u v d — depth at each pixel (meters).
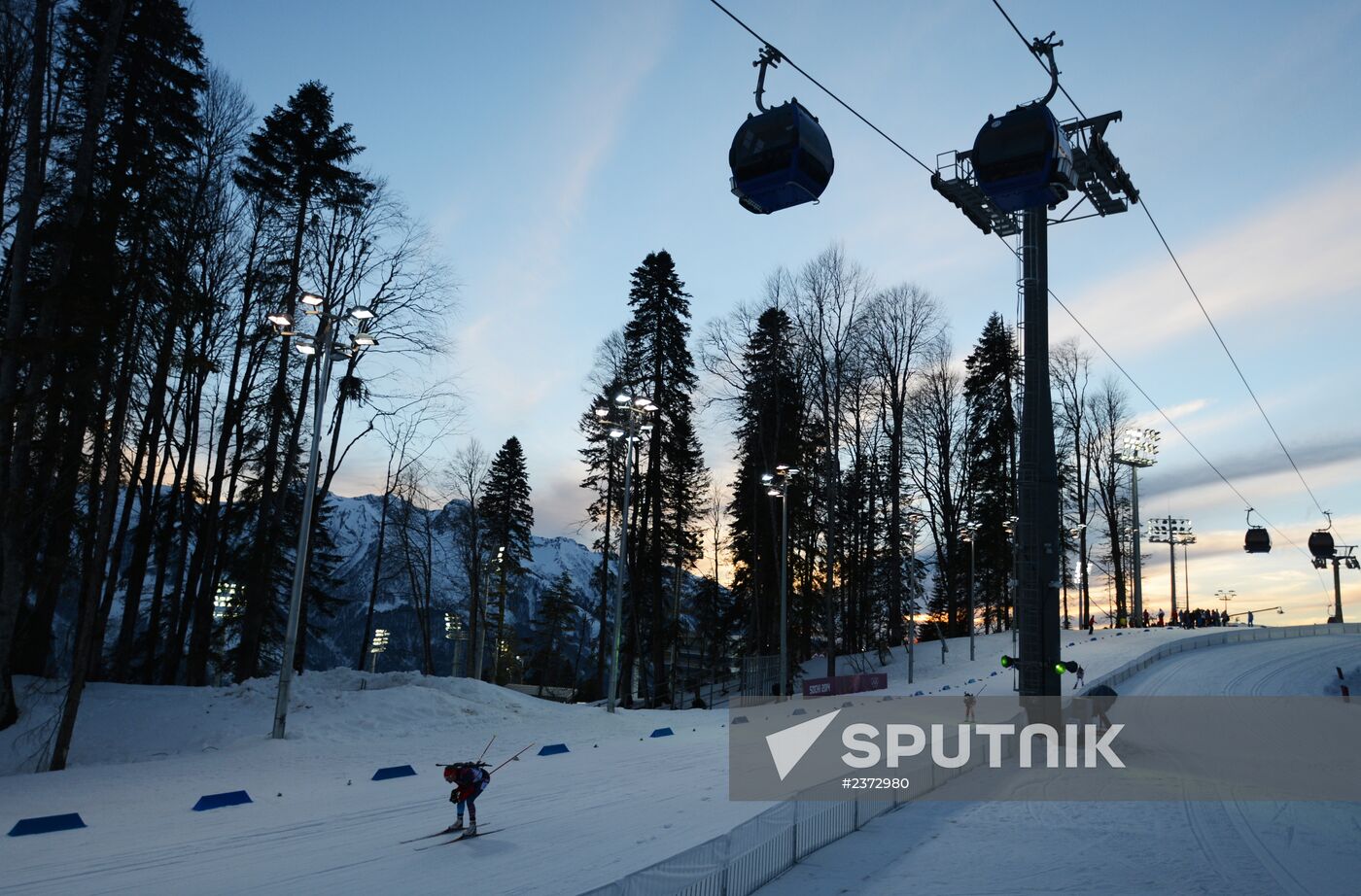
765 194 11.72
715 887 8.98
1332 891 11.01
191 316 26.39
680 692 47.53
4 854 10.93
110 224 22.47
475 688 29.53
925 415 64.50
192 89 28.56
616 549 54.91
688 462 50.12
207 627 32.97
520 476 59.44
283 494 32.06
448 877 10.20
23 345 20.06
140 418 29.75
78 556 28.23
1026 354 24.95
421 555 45.91
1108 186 23.39
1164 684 39.94
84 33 25.75
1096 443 70.12
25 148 22.08
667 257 44.88
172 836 12.18
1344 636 61.31
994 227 26.22
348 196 33.94
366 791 16.14
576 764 19.92
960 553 66.44
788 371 47.84
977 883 10.56
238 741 21.77
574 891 9.57
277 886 9.74
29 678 26.53
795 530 53.34
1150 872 11.41
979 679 43.81
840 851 12.22
